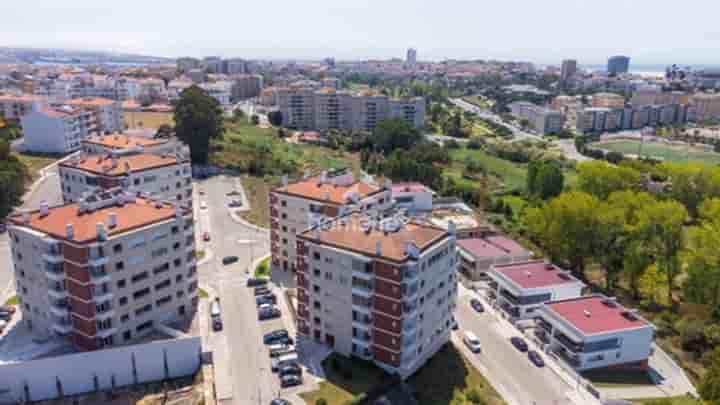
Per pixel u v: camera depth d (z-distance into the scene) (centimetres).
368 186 12338
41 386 8050
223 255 12788
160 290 9138
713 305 11306
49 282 8344
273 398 7938
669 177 18225
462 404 8094
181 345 8594
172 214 9238
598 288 12925
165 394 8188
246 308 10444
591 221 12862
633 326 9544
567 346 9494
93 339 8288
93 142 15075
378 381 8294
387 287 8188
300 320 9481
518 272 11638
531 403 8300
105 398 8125
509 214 17100
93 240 8088
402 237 8738
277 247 12119
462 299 11662
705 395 8025
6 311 9712
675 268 12244
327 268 8750
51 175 17812
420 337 8744
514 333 10325
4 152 15738
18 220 8731
